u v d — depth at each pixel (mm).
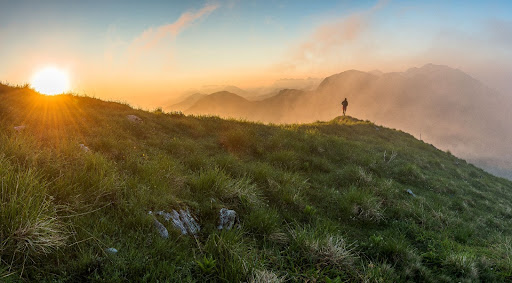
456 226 8250
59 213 3818
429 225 7719
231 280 3582
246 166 9078
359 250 5523
